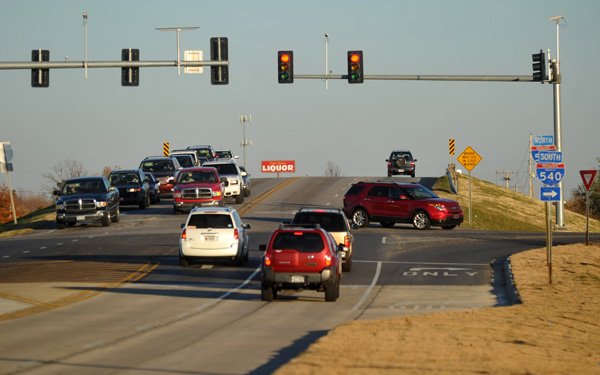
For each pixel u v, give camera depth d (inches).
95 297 1665.8
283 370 919.7
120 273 2042.3
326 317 1405.0
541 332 1261.1
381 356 1011.9
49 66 2346.2
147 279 1945.1
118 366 976.3
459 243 2657.5
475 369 961.5
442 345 1102.4
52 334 1222.9
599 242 2645.2
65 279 1941.4
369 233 2955.2
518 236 2876.5
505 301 1621.6
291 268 1578.5
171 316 1418.6
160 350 1086.4
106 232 3002.0
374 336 1154.0
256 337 1194.6
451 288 1806.1
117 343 1142.3
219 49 2413.9
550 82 2977.4
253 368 966.4
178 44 2405.3
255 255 2400.3
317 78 2888.8
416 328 1234.6
